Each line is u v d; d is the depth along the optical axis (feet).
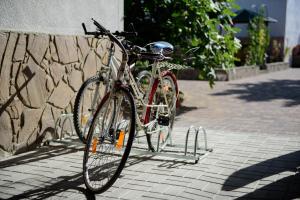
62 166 13.57
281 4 69.77
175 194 11.30
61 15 16.65
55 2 16.25
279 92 36.22
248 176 12.81
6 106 14.17
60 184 11.91
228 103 29.60
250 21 56.13
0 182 11.96
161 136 15.84
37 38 15.25
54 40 16.15
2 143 14.19
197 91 36.35
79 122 15.61
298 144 17.01
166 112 15.10
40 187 11.64
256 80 47.32
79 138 15.80
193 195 11.24
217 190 11.62
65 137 17.13
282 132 19.67
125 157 10.82
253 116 24.30
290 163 14.19
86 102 17.26
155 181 12.31
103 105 11.76
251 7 70.74
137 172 13.09
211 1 24.72
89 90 17.17
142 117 13.97
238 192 11.47
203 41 25.49
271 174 13.01
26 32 14.79
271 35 71.51
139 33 27.17
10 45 14.08
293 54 77.20
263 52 58.49
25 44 14.73
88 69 18.30
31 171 13.01
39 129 15.79
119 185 11.93
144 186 11.89
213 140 17.71
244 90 37.50
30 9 15.08
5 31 13.88
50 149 15.55
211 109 26.84
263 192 11.46
